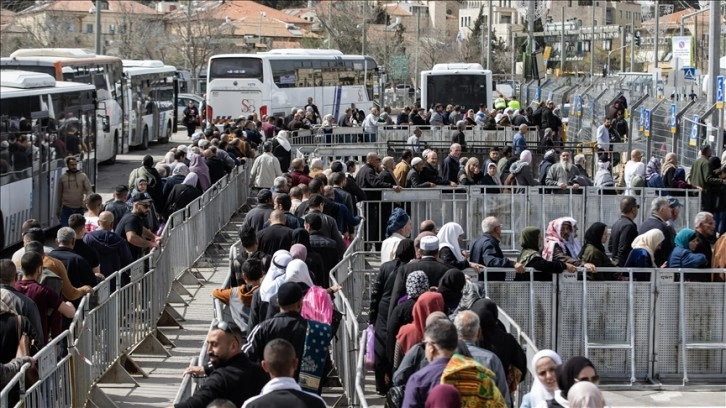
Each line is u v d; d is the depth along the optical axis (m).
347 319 19.59
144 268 25.84
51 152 43.50
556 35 182.38
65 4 199.38
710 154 39.34
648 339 23.88
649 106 56.84
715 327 23.86
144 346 25.33
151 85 86.75
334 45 181.38
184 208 33.59
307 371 15.71
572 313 23.81
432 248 19.28
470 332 14.58
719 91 43.75
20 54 66.25
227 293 19.59
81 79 65.44
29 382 16.52
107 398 20.77
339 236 25.25
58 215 37.84
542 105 74.75
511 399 16.34
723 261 24.53
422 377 12.91
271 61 78.50
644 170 42.44
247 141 53.44
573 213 39.25
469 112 75.88
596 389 11.21
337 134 71.81
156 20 190.38
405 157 40.91
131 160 76.31
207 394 13.21
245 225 27.09
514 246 38.91
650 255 24.81
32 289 19.12
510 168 42.06
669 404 22.53
